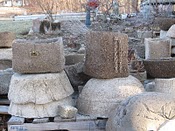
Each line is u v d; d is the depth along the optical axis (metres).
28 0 15.81
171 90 2.74
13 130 2.58
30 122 2.63
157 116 2.13
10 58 4.27
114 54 2.63
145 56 4.29
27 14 13.92
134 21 8.89
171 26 4.65
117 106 2.47
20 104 2.63
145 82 3.09
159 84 2.78
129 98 2.36
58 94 2.63
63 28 8.63
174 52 4.38
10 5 16.42
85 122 2.58
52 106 2.63
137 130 2.11
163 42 4.04
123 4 13.14
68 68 3.13
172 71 2.82
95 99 2.61
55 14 11.26
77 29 8.59
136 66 3.16
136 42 5.91
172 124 2.06
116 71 2.65
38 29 8.28
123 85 2.62
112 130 2.32
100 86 2.63
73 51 4.93
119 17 9.79
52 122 2.59
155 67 2.86
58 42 2.67
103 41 2.62
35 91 2.60
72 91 2.78
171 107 2.17
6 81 3.27
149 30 6.58
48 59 2.62
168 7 8.83
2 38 4.26
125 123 2.20
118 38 2.62
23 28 9.19
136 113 2.18
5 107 3.01
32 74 2.66
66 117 2.58
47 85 2.61
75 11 13.90
